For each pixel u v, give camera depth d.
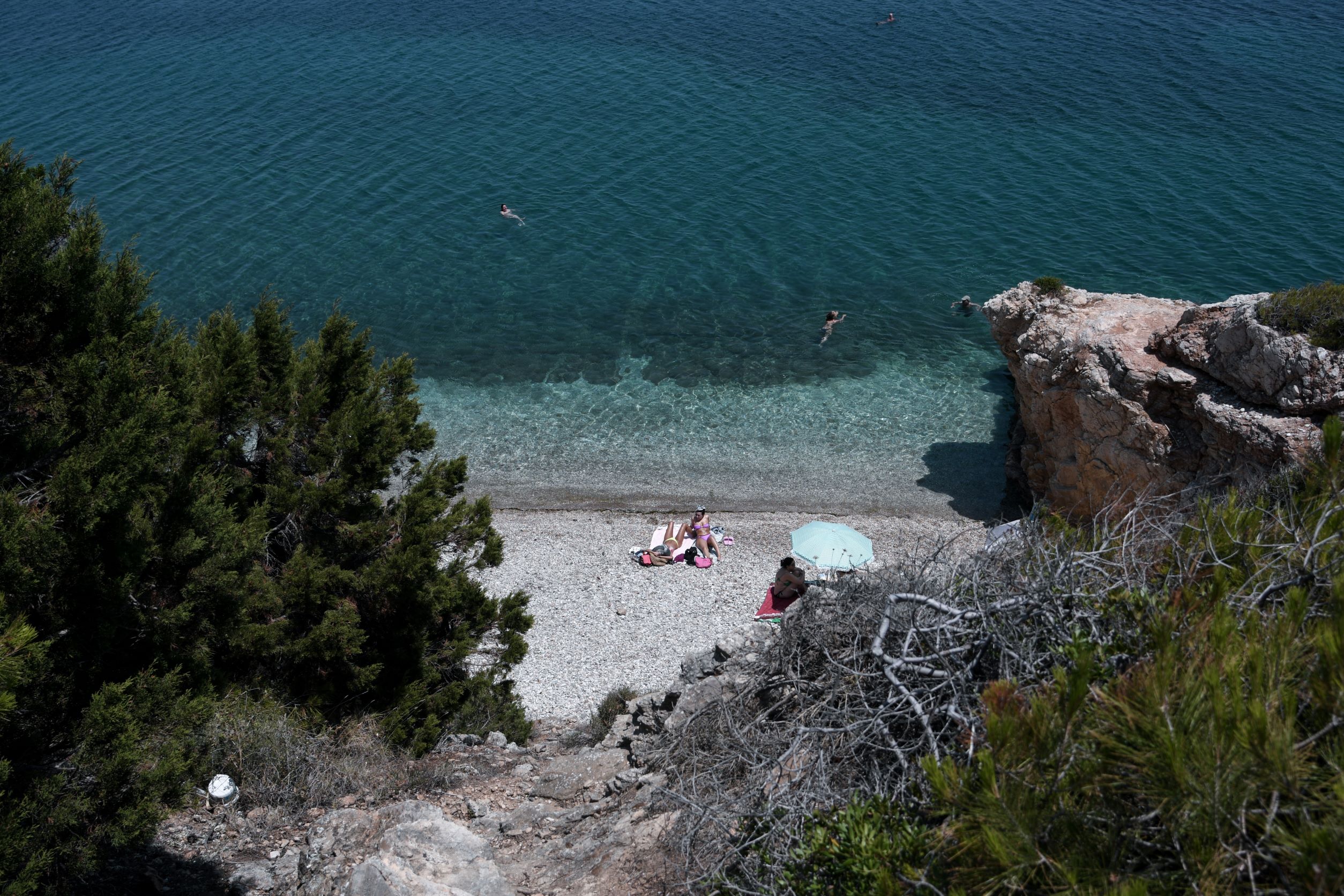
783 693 8.09
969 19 68.62
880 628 6.81
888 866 5.13
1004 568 7.32
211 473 14.23
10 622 8.00
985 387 35.28
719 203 46.69
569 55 64.88
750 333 38.41
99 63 63.41
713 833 7.05
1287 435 19.23
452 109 56.66
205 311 38.41
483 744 14.77
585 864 8.40
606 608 24.70
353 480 16.25
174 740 9.32
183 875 9.36
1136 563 6.85
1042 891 4.42
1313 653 4.93
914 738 6.47
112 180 47.44
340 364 17.17
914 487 30.55
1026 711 4.87
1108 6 69.75
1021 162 48.81
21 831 7.66
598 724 15.70
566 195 47.53
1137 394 22.41
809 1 74.69
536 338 38.16
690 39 67.31
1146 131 50.78
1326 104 52.19
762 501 30.06
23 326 10.26
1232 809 4.09
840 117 54.59
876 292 40.47
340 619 14.41
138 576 9.88
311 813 10.88
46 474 9.91
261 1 77.88
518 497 30.39
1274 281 37.94
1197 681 4.47
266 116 55.47
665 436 33.31
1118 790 4.58
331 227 44.47
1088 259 40.75
